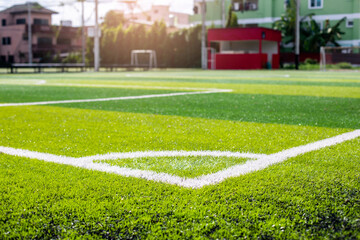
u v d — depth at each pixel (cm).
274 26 3778
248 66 3241
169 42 3944
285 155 276
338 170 237
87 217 173
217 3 4172
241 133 369
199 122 442
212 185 211
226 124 426
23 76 1931
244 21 3991
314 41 3475
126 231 161
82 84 1224
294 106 605
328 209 179
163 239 154
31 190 206
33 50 5006
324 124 424
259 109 568
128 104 643
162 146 313
